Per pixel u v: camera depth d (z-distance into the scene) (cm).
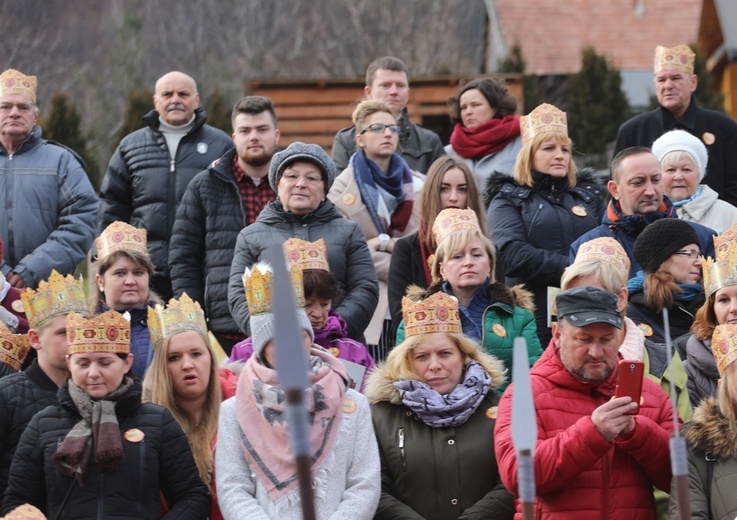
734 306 1446
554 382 1312
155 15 8062
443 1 8169
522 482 836
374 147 1944
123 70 6762
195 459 1430
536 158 1831
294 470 1304
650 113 2155
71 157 2014
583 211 1817
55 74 7038
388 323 1872
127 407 1326
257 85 3666
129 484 1291
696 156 1912
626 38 6669
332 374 1360
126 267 1670
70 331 1325
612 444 1292
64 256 1938
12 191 1967
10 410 1379
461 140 2117
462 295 1603
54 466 1289
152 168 2053
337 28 8106
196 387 1449
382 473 1410
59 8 7606
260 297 1392
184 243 1914
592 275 1442
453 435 1406
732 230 1476
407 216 1959
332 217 1755
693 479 1266
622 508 1285
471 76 3728
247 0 8238
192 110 2083
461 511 1390
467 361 1450
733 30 5734
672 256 1580
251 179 1928
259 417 1330
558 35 6625
